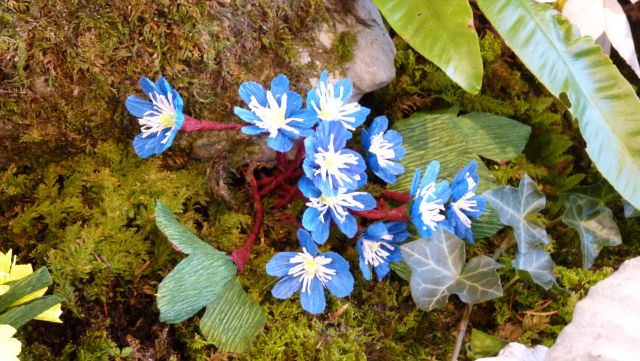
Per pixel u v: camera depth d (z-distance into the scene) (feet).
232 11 0.76
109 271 0.71
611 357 0.67
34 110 0.71
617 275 0.77
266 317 0.73
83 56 0.71
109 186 0.74
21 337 0.66
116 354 0.67
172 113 0.68
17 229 0.72
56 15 0.69
